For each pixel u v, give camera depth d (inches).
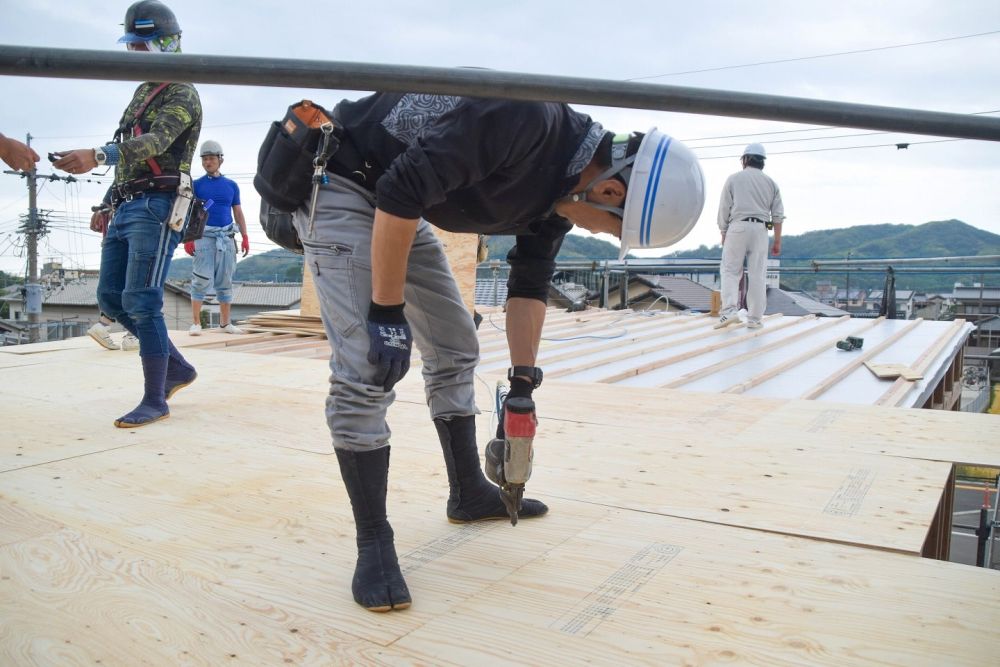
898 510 95.9
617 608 71.7
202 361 221.1
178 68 60.1
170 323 1521.9
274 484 108.5
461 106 67.2
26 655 63.8
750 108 60.3
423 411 154.3
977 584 76.0
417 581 77.9
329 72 60.4
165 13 138.5
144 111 137.0
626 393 173.0
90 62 59.6
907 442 127.6
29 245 1101.1
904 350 279.6
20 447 127.0
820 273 506.0
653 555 83.7
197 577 78.7
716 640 65.7
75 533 90.2
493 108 66.3
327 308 76.7
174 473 113.5
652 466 115.9
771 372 215.3
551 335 303.3
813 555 83.3
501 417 87.5
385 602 71.0
